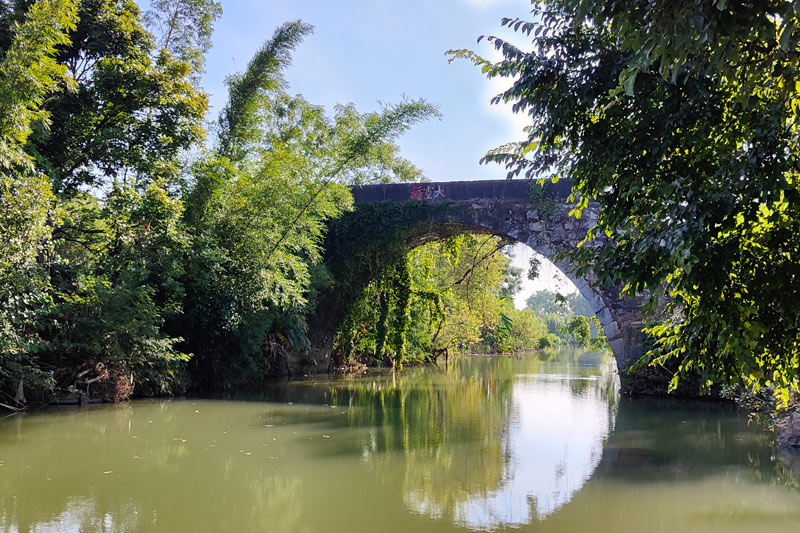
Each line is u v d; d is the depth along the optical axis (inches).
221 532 175.6
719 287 103.4
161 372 491.8
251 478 237.0
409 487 226.7
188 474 241.6
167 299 501.0
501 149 158.2
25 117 308.2
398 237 666.2
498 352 1533.0
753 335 106.7
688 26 86.0
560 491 223.6
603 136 130.3
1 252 299.1
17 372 393.7
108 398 449.4
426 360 1039.0
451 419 389.4
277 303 534.3
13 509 194.4
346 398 501.7
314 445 301.0
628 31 95.2
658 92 122.1
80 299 420.5
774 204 114.0
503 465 263.1
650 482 237.8
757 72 99.7
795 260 106.3
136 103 446.6
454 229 693.9
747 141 111.0
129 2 456.8
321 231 680.4
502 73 141.6
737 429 363.3
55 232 417.1
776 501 211.6
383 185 672.4
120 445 296.8
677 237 102.7
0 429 339.3
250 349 586.2
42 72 317.1
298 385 613.3
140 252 438.9
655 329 147.9
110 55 446.3
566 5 103.9
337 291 701.3
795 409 314.8
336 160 595.8
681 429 363.3
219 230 509.0
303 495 214.4
